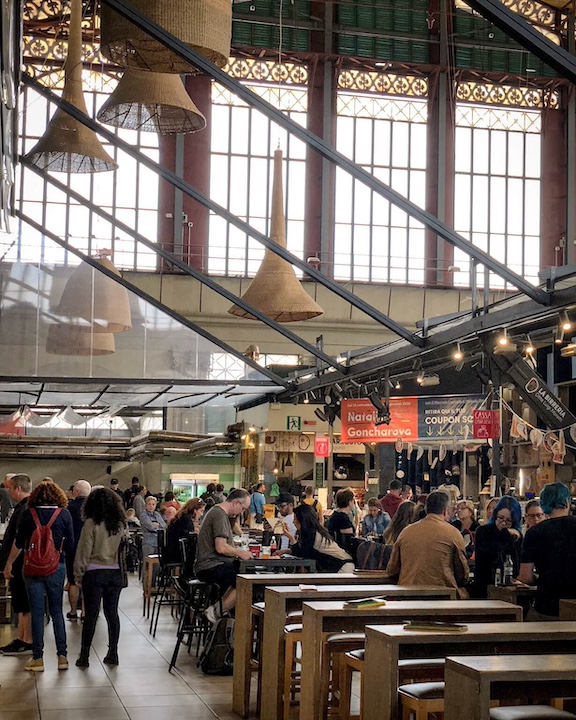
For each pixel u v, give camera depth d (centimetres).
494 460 1259
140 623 1104
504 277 866
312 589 640
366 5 2553
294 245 2534
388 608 555
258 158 2536
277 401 1562
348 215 2566
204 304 2470
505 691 421
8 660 863
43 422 2033
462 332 1012
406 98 2595
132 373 1365
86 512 841
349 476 2427
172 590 1235
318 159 2553
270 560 846
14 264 1351
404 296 2550
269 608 647
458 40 2591
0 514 1962
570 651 501
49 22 2402
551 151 2641
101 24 688
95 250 2450
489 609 564
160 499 2373
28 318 1349
